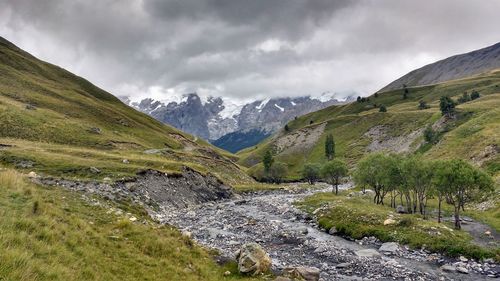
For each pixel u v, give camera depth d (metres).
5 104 108.62
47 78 190.62
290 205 76.62
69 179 53.06
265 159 194.25
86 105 161.88
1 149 67.31
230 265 28.61
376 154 82.38
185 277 22.91
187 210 66.88
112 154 90.75
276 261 34.69
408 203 69.69
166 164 87.06
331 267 33.56
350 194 102.12
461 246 38.94
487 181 49.97
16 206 21.06
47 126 106.25
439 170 52.19
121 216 31.77
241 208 74.50
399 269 33.38
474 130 122.00
